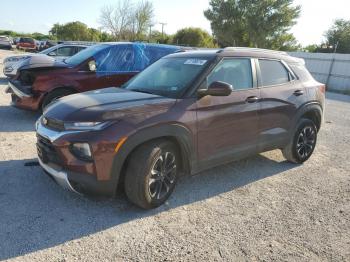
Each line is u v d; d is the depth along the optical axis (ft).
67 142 11.17
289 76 17.34
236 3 150.20
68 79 23.79
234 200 13.87
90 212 12.18
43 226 11.16
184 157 13.04
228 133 14.12
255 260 10.14
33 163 16.01
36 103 23.30
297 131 17.56
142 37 152.15
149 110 11.91
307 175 17.12
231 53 14.83
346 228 12.22
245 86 14.90
